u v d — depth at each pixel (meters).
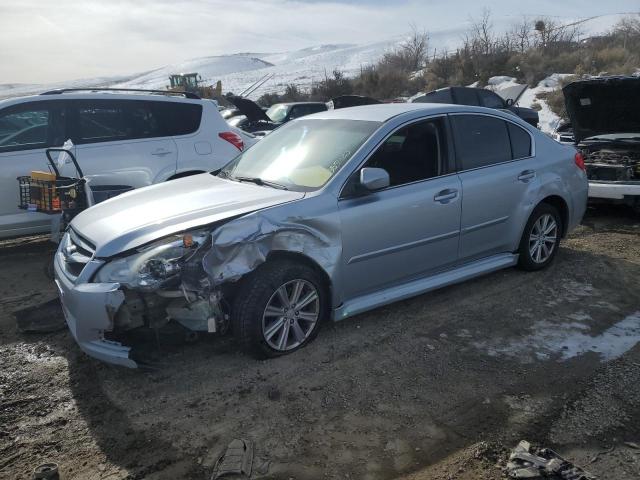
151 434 3.02
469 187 4.55
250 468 2.71
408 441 2.92
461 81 26.69
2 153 5.81
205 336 4.05
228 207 3.68
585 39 32.78
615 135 7.98
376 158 4.13
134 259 3.37
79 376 3.64
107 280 3.36
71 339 4.17
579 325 4.26
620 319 4.36
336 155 4.16
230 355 3.83
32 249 6.60
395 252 4.18
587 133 8.17
